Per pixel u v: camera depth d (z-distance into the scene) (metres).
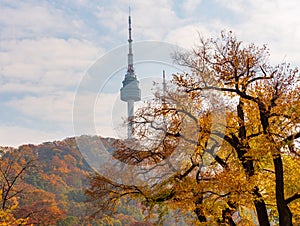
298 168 13.96
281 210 12.58
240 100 13.92
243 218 16.05
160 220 13.84
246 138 13.44
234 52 13.98
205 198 13.48
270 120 13.51
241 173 12.83
